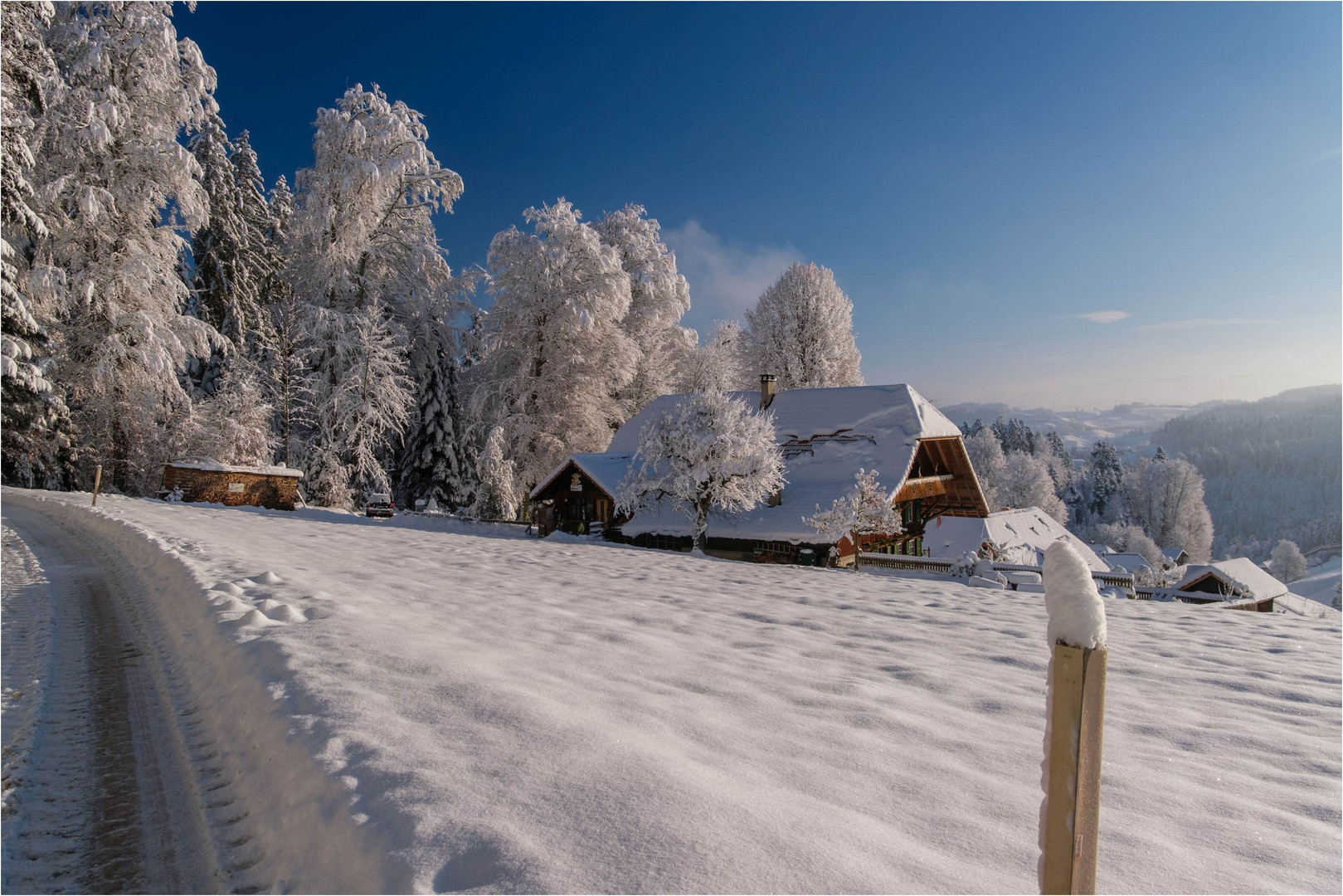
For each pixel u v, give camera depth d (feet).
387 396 126.82
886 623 32.78
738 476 82.33
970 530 98.58
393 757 11.47
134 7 102.73
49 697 19.70
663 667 19.58
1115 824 11.14
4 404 89.20
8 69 70.49
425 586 34.99
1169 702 20.57
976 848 9.42
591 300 131.03
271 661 17.69
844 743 13.79
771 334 160.86
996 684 20.89
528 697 14.65
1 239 72.33
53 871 11.37
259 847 11.46
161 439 113.39
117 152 102.12
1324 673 25.63
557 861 8.36
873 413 97.60
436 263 150.61
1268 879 9.43
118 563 42.06
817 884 8.08
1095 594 6.03
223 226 141.69
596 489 102.58
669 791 10.23
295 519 89.04
